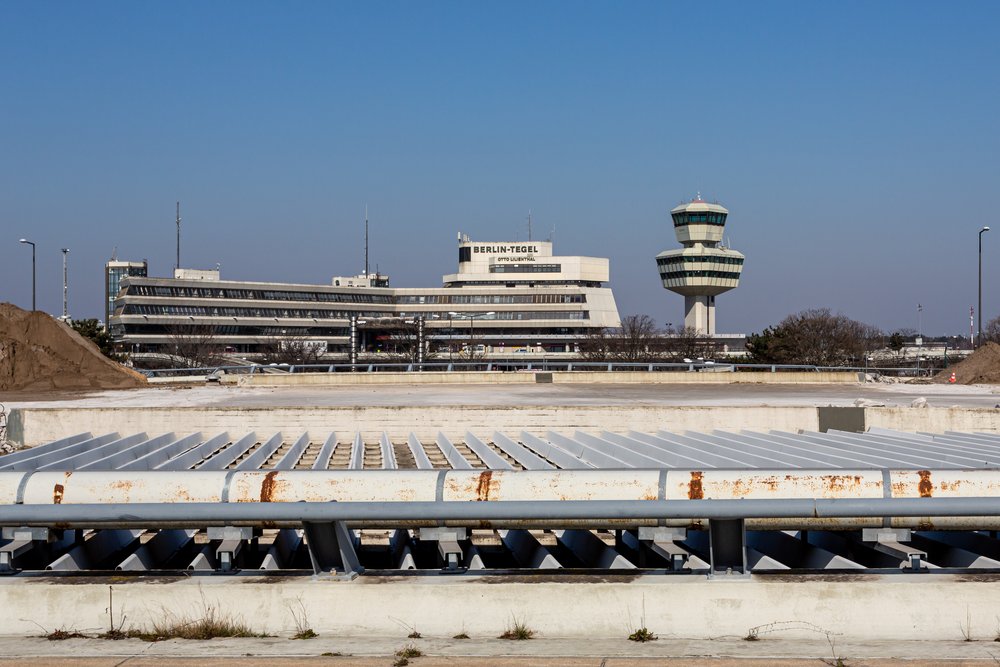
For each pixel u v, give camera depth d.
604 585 11.00
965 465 21.19
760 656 9.65
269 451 28.34
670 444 27.09
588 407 33.78
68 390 49.31
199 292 187.62
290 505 10.89
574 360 156.62
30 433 32.28
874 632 10.82
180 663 9.45
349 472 14.14
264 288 196.12
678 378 56.34
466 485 13.76
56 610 10.98
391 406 33.81
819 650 9.93
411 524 13.16
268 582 11.18
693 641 10.44
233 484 14.12
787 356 127.88
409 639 10.51
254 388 51.47
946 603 10.84
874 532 13.69
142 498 14.09
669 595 10.92
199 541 17.62
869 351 145.38
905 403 38.97
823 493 14.09
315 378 54.28
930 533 17.47
